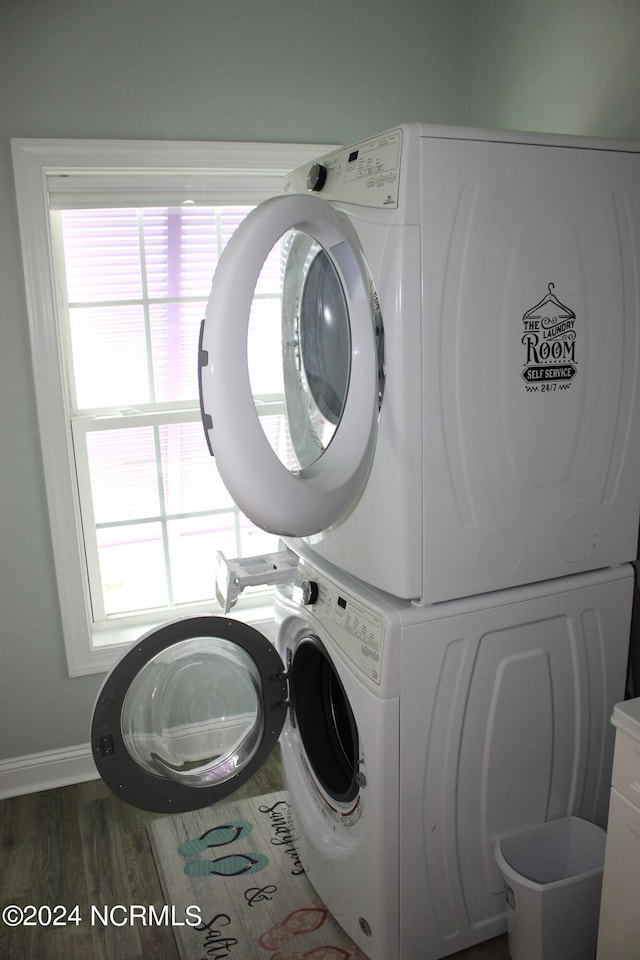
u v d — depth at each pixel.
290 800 1.90
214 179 2.29
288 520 1.37
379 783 1.45
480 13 2.32
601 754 1.73
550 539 1.54
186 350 2.52
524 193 1.36
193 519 2.66
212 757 1.80
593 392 1.51
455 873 1.59
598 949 1.35
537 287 1.41
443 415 1.37
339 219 1.37
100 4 2.02
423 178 1.27
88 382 2.44
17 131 2.02
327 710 1.84
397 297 1.29
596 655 1.65
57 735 2.39
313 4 2.21
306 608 1.72
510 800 1.62
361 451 1.40
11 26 1.96
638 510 1.64
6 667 2.29
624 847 1.27
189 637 1.65
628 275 1.50
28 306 2.09
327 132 2.32
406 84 2.38
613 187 1.45
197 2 2.10
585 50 1.90
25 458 2.19
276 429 1.86
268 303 2.20
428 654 1.44
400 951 1.58
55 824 2.19
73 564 2.28
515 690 1.56
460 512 1.42
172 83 2.12
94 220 2.27
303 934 1.75
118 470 2.51
